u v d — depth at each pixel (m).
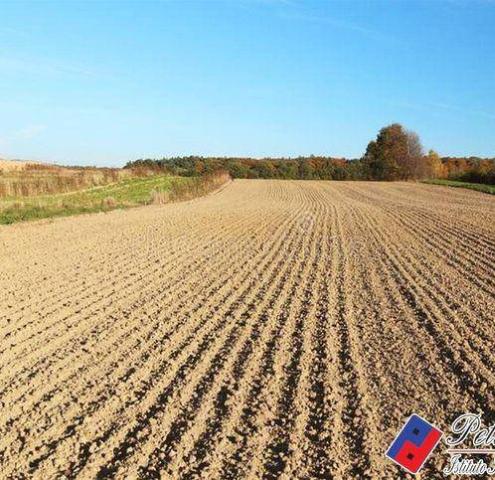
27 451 5.26
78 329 8.64
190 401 6.21
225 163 102.62
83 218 23.53
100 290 11.16
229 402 6.17
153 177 53.41
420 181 81.69
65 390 6.48
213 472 4.91
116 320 9.14
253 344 7.97
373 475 4.92
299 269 13.70
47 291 10.99
